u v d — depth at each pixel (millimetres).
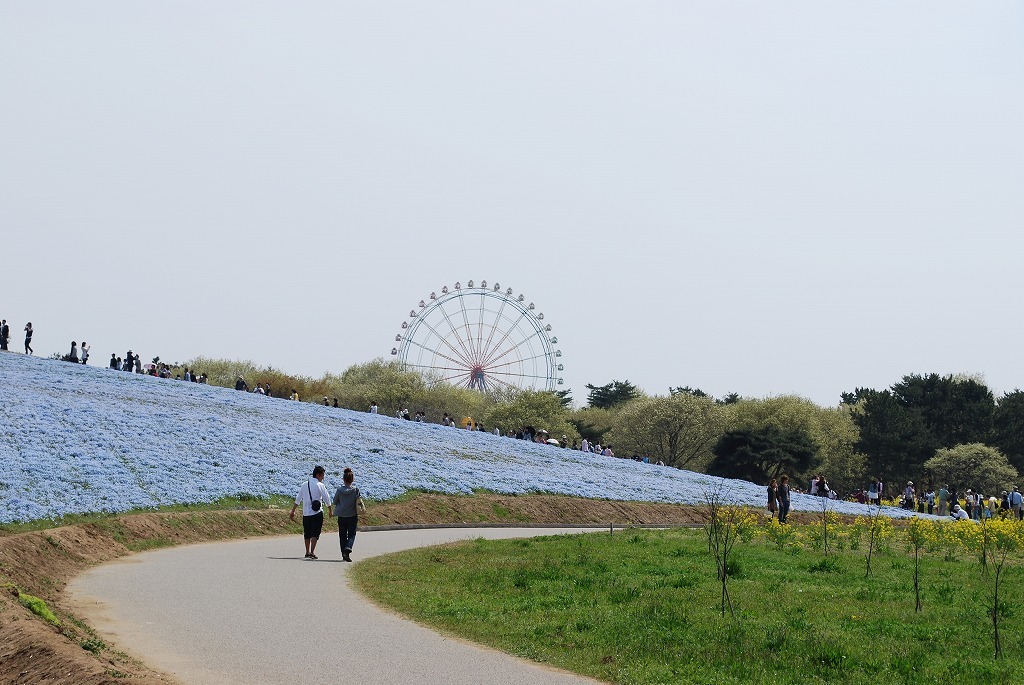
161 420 60594
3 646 16312
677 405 156250
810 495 86875
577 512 59656
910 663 17938
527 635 19500
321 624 20250
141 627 19281
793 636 19891
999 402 159875
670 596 24859
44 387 67500
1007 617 24000
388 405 158375
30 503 35531
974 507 83188
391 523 48844
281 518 43844
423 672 16375
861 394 197500
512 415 154000
